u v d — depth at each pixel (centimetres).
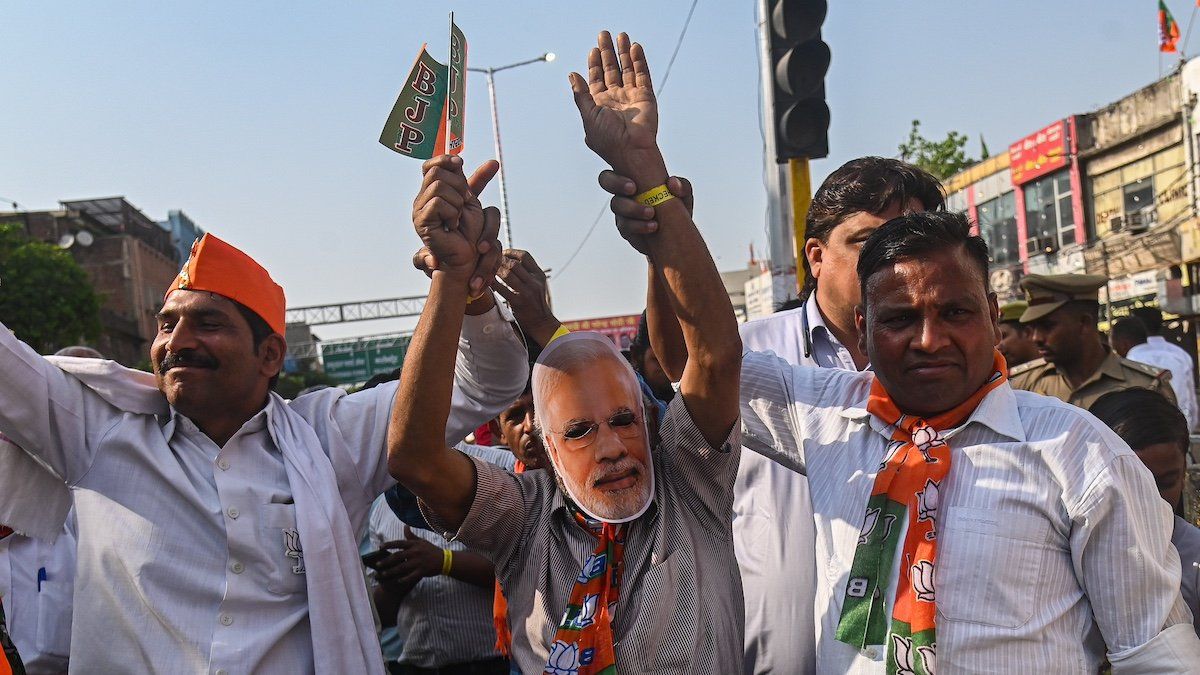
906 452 203
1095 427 194
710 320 213
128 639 225
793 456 240
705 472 223
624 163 215
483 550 226
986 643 188
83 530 233
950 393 201
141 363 4288
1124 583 188
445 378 210
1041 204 2448
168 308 236
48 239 4319
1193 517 312
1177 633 188
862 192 273
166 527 230
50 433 234
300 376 4600
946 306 197
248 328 241
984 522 193
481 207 213
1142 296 2130
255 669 222
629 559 216
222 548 230
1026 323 486
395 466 215
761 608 274
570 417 217
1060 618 191
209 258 238
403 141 204
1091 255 2258
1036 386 511
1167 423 275
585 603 211
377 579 344
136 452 235
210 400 237
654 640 208
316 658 224
